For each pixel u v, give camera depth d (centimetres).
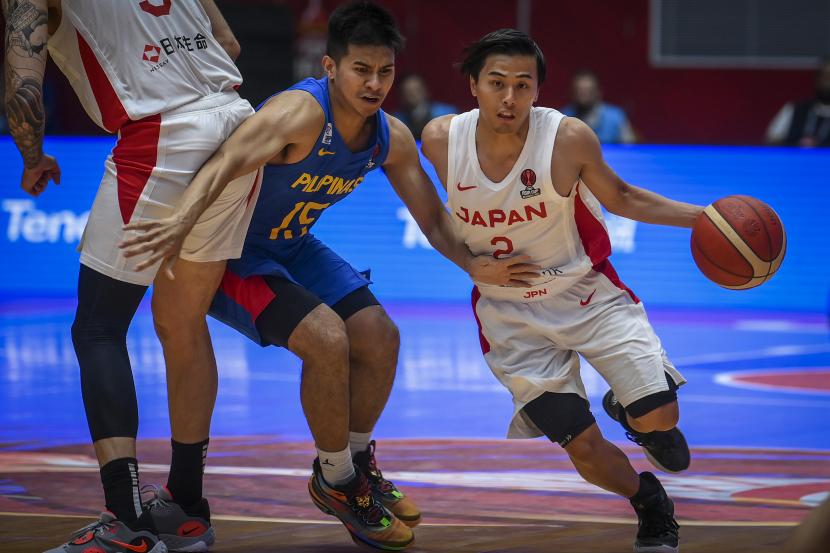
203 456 769
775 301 2167
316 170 771
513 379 785
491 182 784
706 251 779
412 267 2275
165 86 718
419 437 1136
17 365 1584
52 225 2366
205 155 721
